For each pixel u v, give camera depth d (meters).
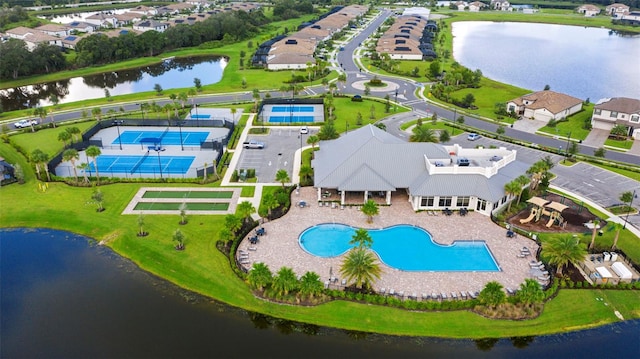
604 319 60.28
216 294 64.56
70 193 91.31
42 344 56.66
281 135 124.38
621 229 78.69
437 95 161.38
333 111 144.25
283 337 57.84
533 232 77.44
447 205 84.25
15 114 142.50
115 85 188.38
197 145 118.44
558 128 132.50
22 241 77.62
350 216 82.38
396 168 88.38
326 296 62.91
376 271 63.03
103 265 71.50
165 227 79.50
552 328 58.69
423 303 60.91
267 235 76.31
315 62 197.12
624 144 120.38
